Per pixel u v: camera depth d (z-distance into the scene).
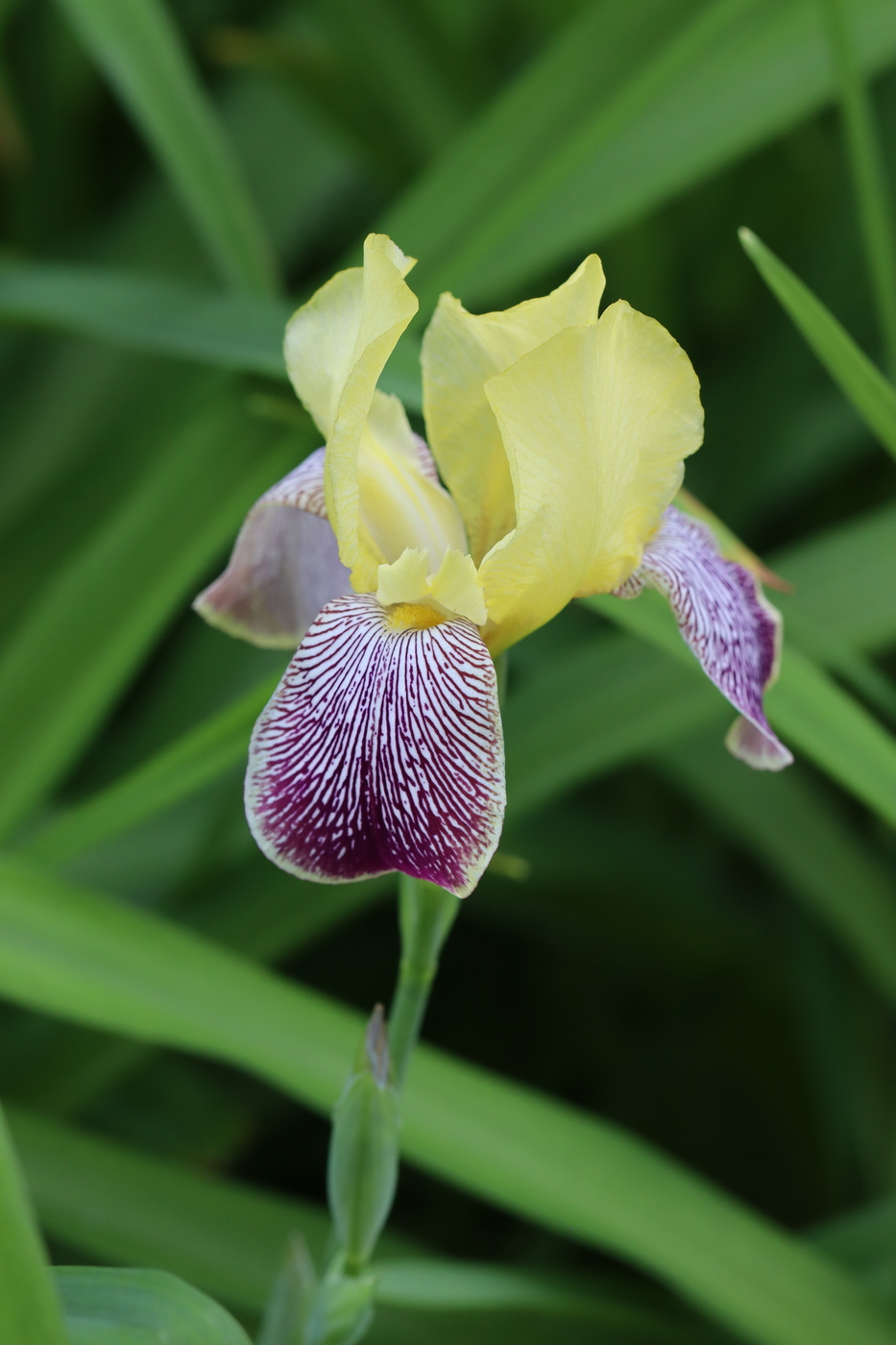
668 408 0.62
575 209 0.79
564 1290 0.73
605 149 0.79
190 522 0.76
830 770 0.70
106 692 0.76
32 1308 0.56
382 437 0.65
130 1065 0.81
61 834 0.70
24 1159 0.74
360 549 0.63
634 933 1.03
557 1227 0.70
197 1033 0.69
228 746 0.69
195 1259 0.74
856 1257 0.76
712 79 0.79
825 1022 0.98
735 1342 0.74
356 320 0.63
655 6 0.81
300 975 1.12
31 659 0.75
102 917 0.69
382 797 0.60
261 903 0.80
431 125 1.01
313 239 1.14
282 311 0.76
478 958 1.17
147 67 0.80
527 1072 1.12
